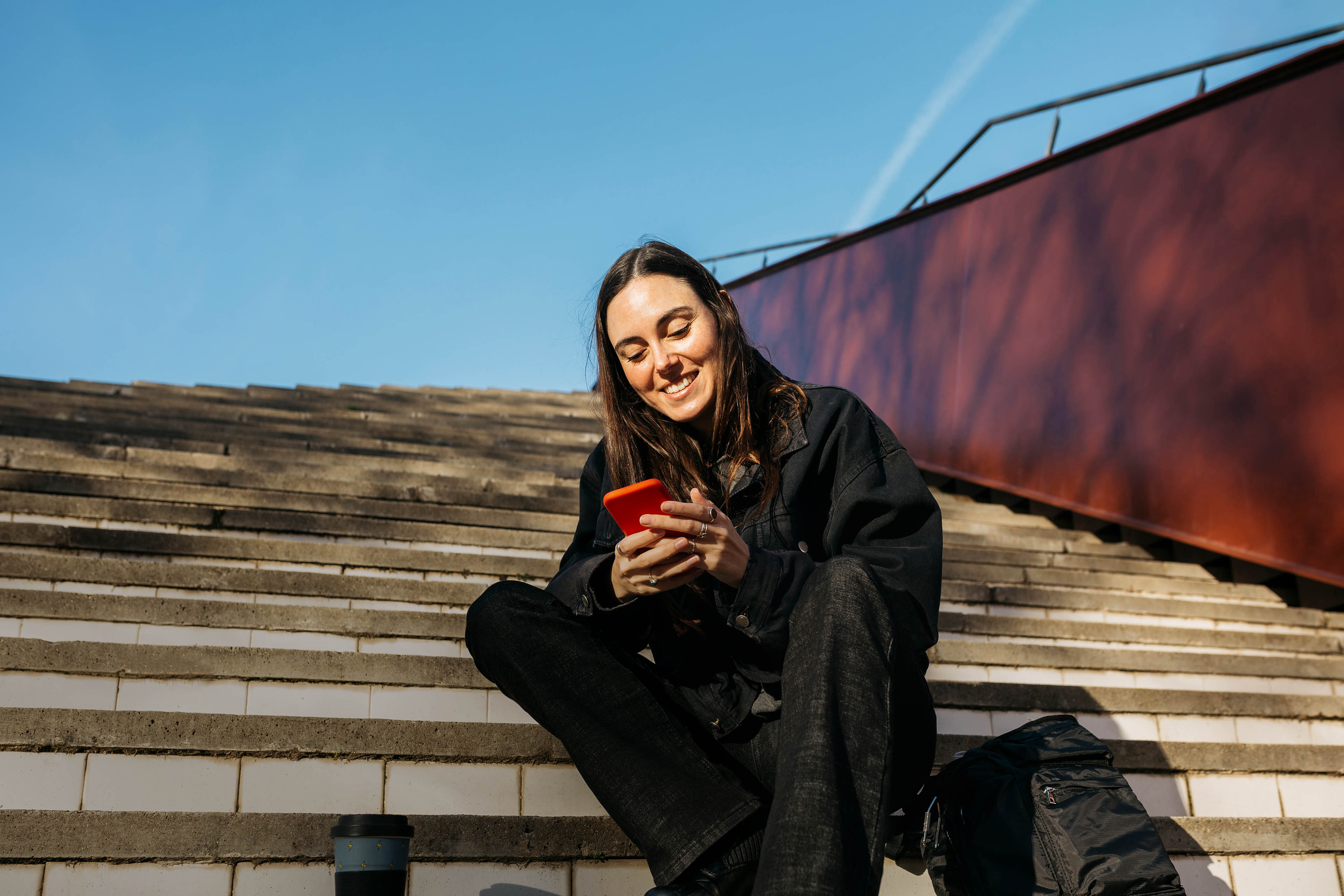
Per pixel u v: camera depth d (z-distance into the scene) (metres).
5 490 3.87
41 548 3.42
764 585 1.47
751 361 1.85
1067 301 5.91
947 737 2.57
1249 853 2.40
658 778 1.55
